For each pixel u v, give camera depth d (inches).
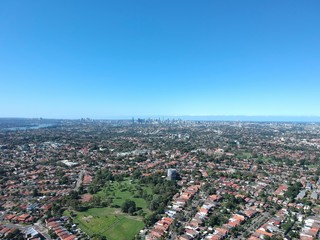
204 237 6599.4
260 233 6692.9
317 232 6737.2
